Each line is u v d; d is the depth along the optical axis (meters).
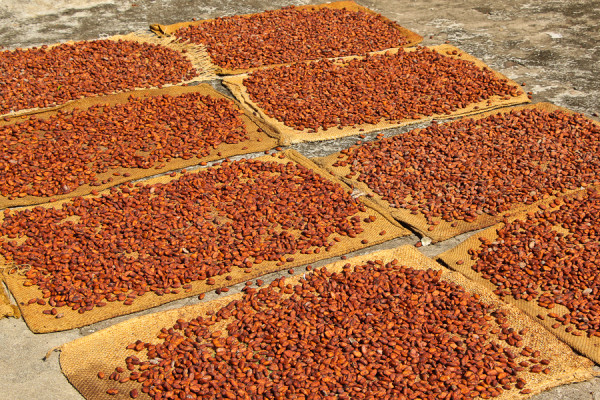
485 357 3.00
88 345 3.10
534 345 3.10
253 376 2.87
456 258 3.75
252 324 3.18
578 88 6.07
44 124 5.23
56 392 2.88
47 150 4.85
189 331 3.16
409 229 4.05
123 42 7.04
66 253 3.68
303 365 2.92
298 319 3.21
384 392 2.77
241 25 7.43
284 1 8.55
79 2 8.37
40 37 7.35
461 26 7.69
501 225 4.02
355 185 4.42
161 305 3.42
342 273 3.58
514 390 2.85
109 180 4.50
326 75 6.07
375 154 4.77
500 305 3.33
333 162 4.73
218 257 3.71
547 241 3.84
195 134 5.11
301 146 5.05
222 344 3.06
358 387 2.80
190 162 4.74
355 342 3.04
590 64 6.57
